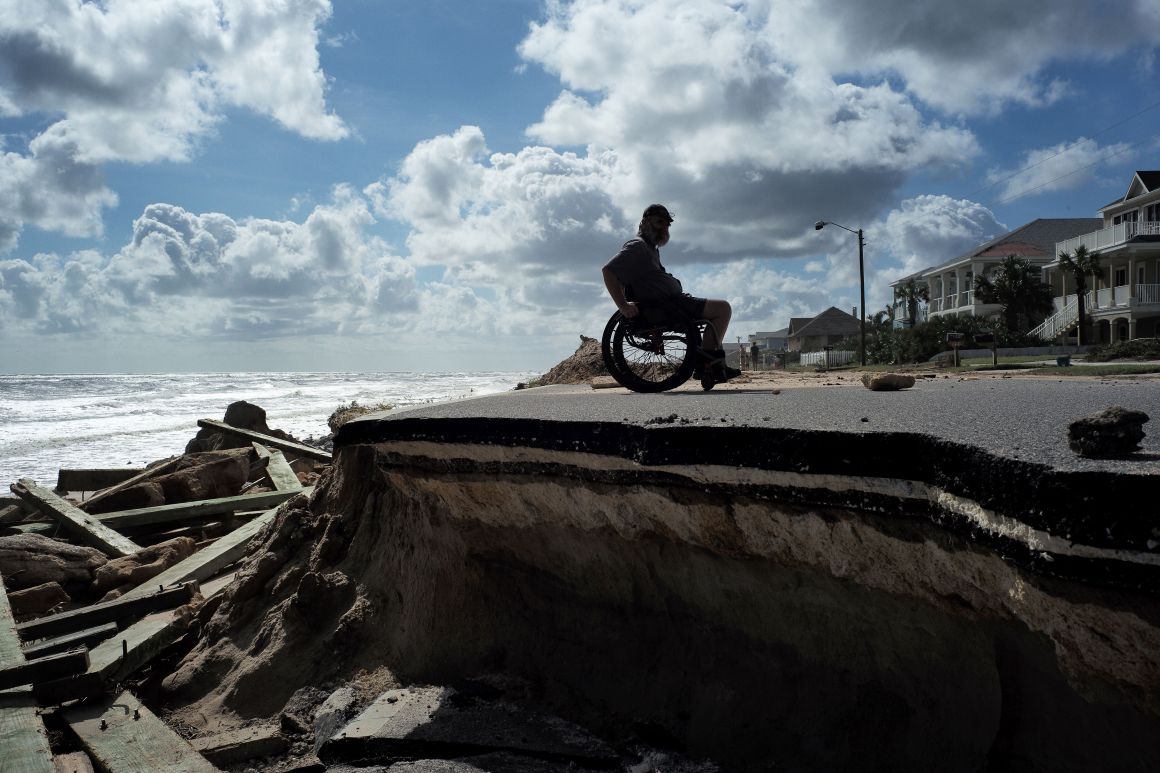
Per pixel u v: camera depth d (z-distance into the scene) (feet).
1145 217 127.75
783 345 351.87
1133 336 121.49
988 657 8.50
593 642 13.10
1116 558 5.71
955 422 8.98
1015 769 7.99
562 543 13.41
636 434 10.71
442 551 15.49
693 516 10.59
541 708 12.62
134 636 16.90
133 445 92.63
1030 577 6.57
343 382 467.52
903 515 8.13
